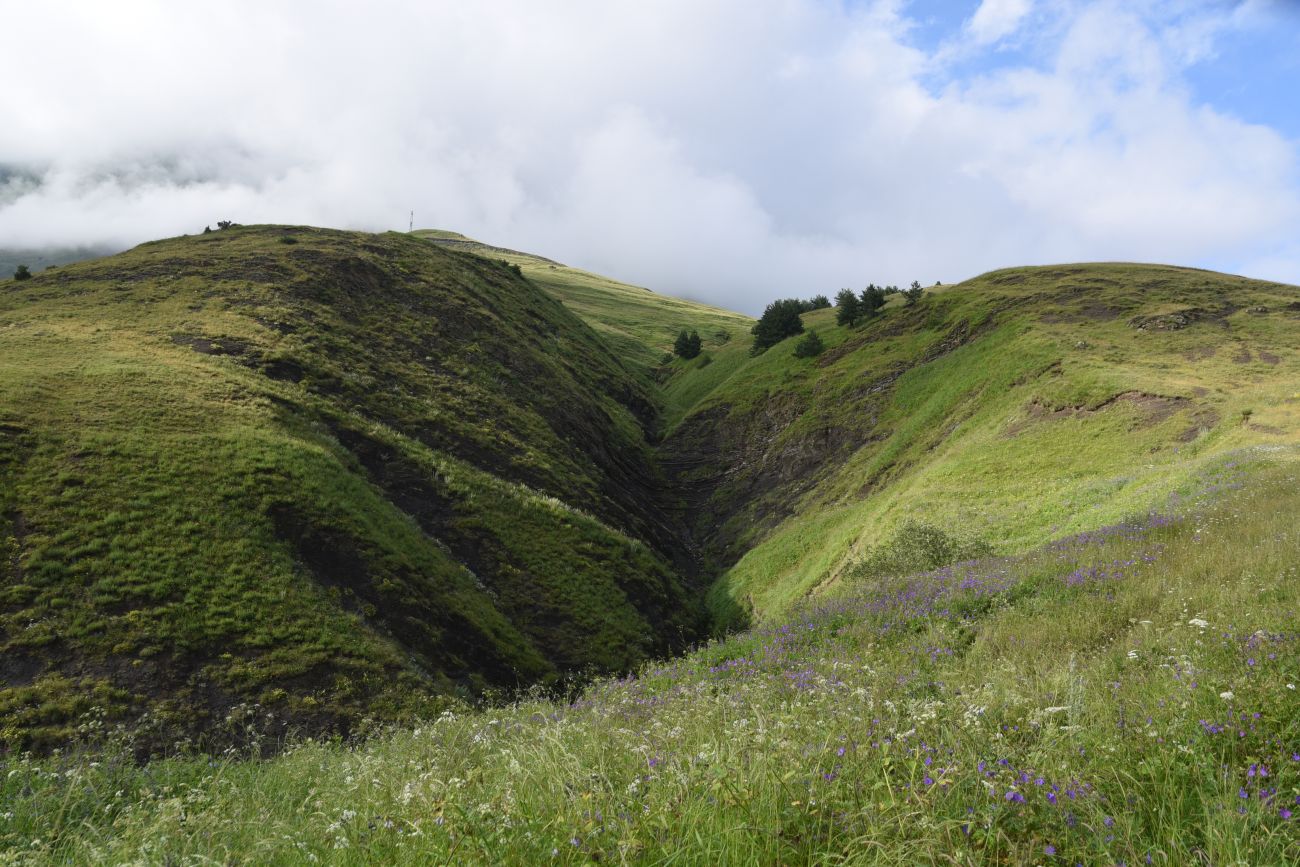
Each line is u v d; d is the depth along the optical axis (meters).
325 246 90.25
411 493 51.12
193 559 33.72
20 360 48.03
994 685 7.12
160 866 5.04
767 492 82.69
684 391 127.25
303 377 58.78
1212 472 34.88
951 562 37.56
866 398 86.00
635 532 69.00
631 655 47.22
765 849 3.92
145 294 69.50
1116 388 56.38
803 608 21.14
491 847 4.07
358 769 7.83
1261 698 5.40
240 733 27.02
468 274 109.56
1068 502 42.16
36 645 28.00
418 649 35.84
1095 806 4.11
